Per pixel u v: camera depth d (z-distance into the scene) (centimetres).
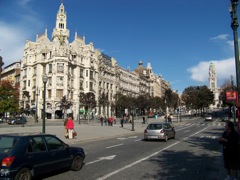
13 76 9575
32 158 816
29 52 8244
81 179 880
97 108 8456
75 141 2025
